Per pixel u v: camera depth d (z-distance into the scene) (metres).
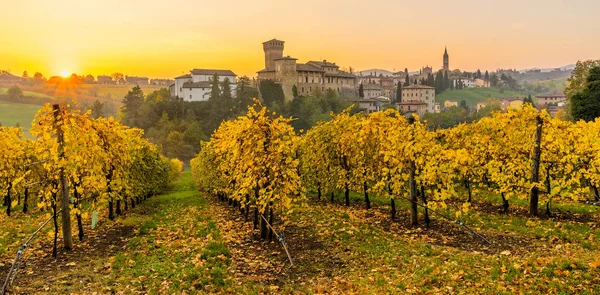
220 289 12.02
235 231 19.64
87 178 17.02
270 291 11.88
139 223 22.31
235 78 168.62
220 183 28.33
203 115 134.25
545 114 20.19
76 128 16.11
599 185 19.88
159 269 13.58
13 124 90.38
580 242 15.17
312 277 12.92
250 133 16.81
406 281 11.85
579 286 10.66
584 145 19.94
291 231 18.91
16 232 19.03
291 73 173.12
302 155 27.52
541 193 21.50
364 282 12.09
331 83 189.00
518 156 21.11
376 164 21.59
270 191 16.48
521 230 17.31
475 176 25.48
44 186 17.09
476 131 26.06
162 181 40.91
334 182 25.56
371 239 16.67
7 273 13.48
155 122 126.31
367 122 20.97
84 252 16.09
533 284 10.98
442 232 17.70
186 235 18.92
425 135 19.02
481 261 13.27
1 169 22.52
